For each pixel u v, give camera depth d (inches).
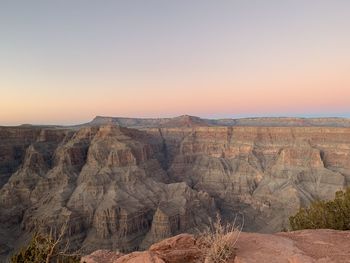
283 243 417.4
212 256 376.5
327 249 406.3
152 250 448.1
